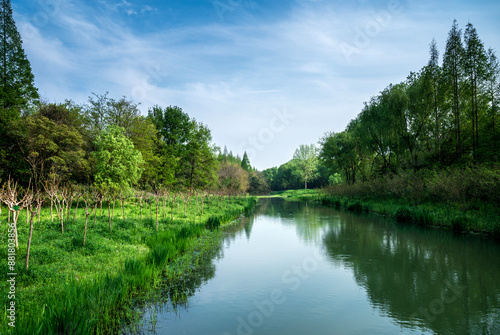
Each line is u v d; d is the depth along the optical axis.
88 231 13.63
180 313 7.83
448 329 6.91
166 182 35.44
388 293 9.23
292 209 41.22
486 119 28.00
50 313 5.76
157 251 11.45
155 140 37.22
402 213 24.30
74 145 23.48
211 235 19.00
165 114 45.12
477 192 19.27
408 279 10.41
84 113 28.88
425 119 31.97
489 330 6.80
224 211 31.55
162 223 19.03
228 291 9.46
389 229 20.75
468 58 27.78
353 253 14.41
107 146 22.20
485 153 25.77
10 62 27.05
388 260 12.96
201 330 6.88
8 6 26.78
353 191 42.56
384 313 7.80
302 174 97.62
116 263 10.53
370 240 17.41
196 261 12.65
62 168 21.25
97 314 6.71
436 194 22.98
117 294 7.75
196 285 9.98
